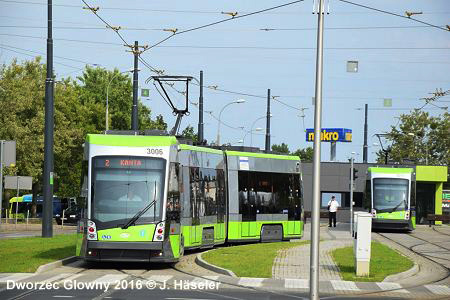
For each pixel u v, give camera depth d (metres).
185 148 29.95
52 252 27.33
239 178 36.03
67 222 70.50
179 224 24.58
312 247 14.21
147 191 23.70
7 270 22.00
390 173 54.25
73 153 76.56
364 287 20.91
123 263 25.83
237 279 21.55
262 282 21.09
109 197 23.59
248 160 36.84
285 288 20.12
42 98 69.81
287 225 39.34
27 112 69.62
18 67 69.81
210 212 32.50
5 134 63.94
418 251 36.34
